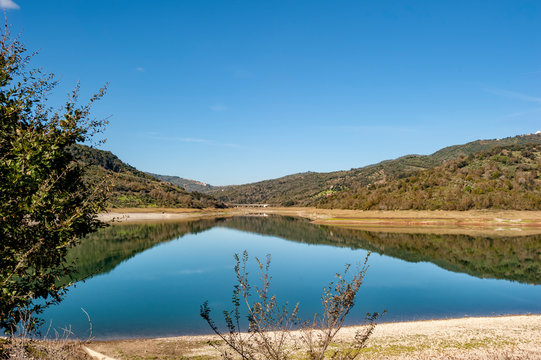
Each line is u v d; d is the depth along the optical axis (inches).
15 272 224.5
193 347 661.3
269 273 1419.8
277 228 3873.0
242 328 784.9
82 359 510.3
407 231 3216.0
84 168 269.7
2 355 235.5
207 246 2361.0
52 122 252.5
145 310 932.6
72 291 1148.5
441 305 976.9
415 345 618.8
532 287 1208.2
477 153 5516.7
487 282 1285.7
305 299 1006.4
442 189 4478.3
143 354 620.4
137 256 1916.8
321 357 243.9
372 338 668.1
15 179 216.2
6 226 216.4
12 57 241.3
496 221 3467.0
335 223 4190.5
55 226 231.8
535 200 3688.5
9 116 238.8
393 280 1306.6
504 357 546.0
